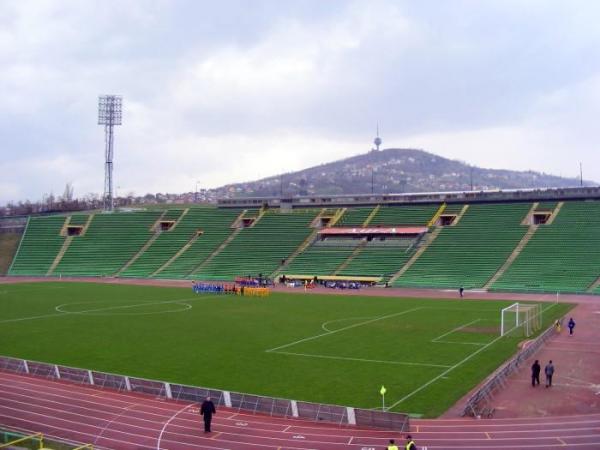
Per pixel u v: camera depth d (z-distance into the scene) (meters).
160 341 68.31
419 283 126.94
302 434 37.66
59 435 38.28
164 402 44.91
